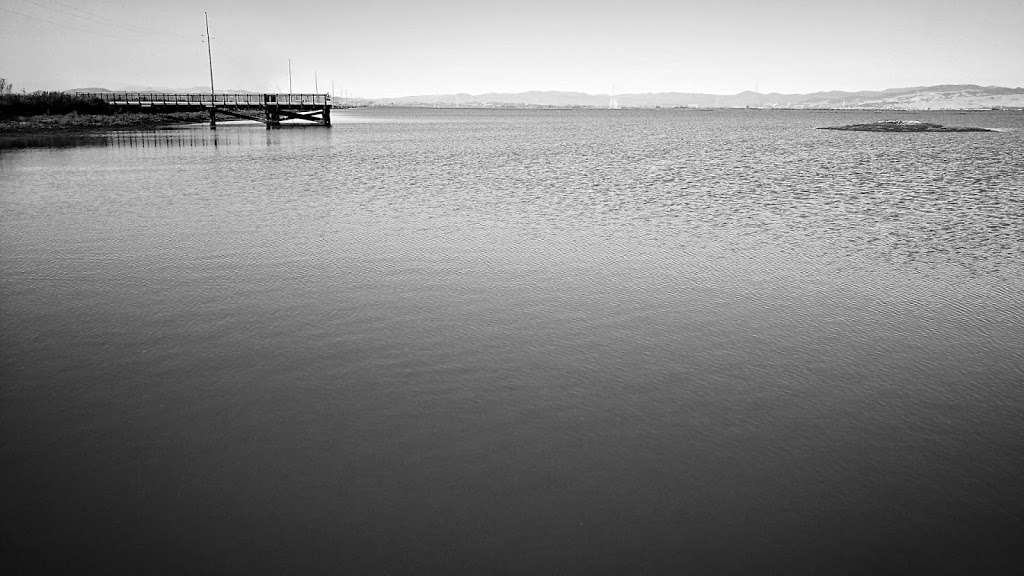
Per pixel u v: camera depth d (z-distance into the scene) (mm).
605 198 21719
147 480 5773
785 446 6434
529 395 7430
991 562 4871
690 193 23031
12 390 7430
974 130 80688
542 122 134000
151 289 11164
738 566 4801
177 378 7777
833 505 5516
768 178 28031
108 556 4855
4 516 5277
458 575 4695
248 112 74125
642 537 5086
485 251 14023
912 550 4988
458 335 9203
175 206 19453
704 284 11820
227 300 10633
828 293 11375
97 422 6750
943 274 12617
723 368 8250
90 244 14367
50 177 26250
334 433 6555
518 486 5719
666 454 6254
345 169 31000
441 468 5977
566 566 4781
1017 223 17594
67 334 9133
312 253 13695
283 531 5133
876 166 34000
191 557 4852
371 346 8789
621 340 9117
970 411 7223
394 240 14969
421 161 35969
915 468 6094
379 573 4707
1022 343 9195
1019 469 6102
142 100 68500
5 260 12977
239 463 6027
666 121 144375
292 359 8344
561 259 13414
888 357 8664
